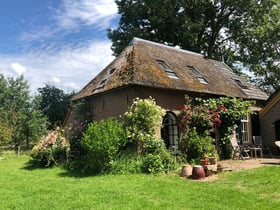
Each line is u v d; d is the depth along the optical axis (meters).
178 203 6.77
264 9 28.03
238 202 6.65
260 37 27.75
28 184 9.97
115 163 11.44
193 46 26.95
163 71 14.64
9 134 24.64
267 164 12.55
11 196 8.20
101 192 8.06
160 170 11.04
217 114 14.62
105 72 16.47
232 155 15.55
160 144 12.20
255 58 28.77
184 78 15.27
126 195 7.61
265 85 33.62
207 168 10.04
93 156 11.58
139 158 11.80
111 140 11.34
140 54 15.23
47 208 6.81
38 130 28.09
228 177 9.64
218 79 18.08
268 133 17.98
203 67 18.69
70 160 14.07
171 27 27.97
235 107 15.52
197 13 28.59
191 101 15.22
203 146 13.65
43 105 36.03
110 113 14.70
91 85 16.80
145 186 8.66
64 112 35.16
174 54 18.05
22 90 39.94
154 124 12.65
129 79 12.95
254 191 7.61
